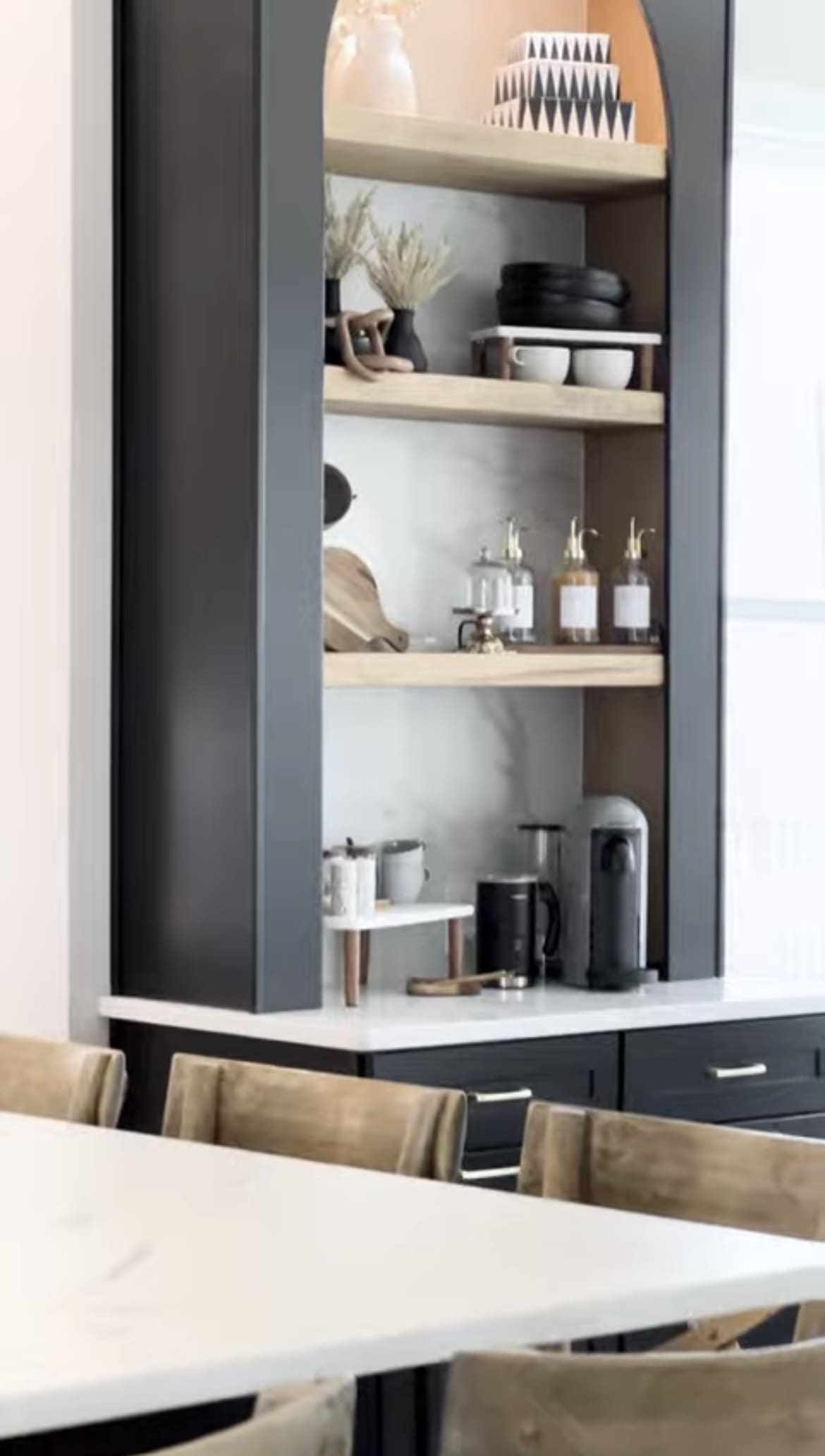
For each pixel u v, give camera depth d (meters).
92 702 5.25
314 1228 2.85
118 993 5.29
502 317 5.61
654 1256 2.71
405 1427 2.99
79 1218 2.91
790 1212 3.04
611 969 5.46
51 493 5.25
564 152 5.46
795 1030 5.39
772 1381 2.15
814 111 6.13
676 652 5.63
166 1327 2.38
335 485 5.49
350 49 5.39
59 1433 2.61
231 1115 3.61
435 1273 2.61
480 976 5.44
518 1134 5.00
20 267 5.28
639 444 5.74
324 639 5.33
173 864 5.18
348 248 5.31
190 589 5.13
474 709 5.78
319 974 5.09
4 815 5.30
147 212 5.23
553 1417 2.12
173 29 5.16
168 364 5.18
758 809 6.14
